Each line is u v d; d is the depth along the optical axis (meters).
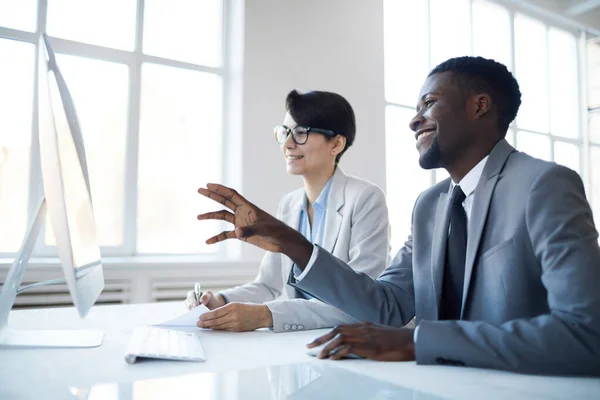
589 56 6.16
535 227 0.81
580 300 0.71
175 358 0.79
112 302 2.77
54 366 0.75
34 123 2.87
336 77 3.77
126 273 2.82
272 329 1.13
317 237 1.65
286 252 1.08
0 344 0.88
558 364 0.69
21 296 2.50
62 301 2.60
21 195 2.82
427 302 1.05
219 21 3.60
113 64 3.18
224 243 3.53
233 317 1.10
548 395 0.60
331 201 1.61
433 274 1.01
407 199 4.45
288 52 3.55
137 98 3.23
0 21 2.84
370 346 0.79
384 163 3.97
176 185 3.38
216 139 3.53
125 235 3.17
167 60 3.35
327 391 0.61
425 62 4.73
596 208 6.00
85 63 3.09
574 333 0.69
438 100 1.02
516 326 0.73
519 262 0.86
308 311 1.15
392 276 1.19
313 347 0.83
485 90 1.00
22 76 2.87
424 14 4.77
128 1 3.26
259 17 3.45
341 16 3.82
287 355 0.84
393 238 4.34
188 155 3.43
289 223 1.77
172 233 3.36
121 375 0.70
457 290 1.00
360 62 3.90
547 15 5.75
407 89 4.58
